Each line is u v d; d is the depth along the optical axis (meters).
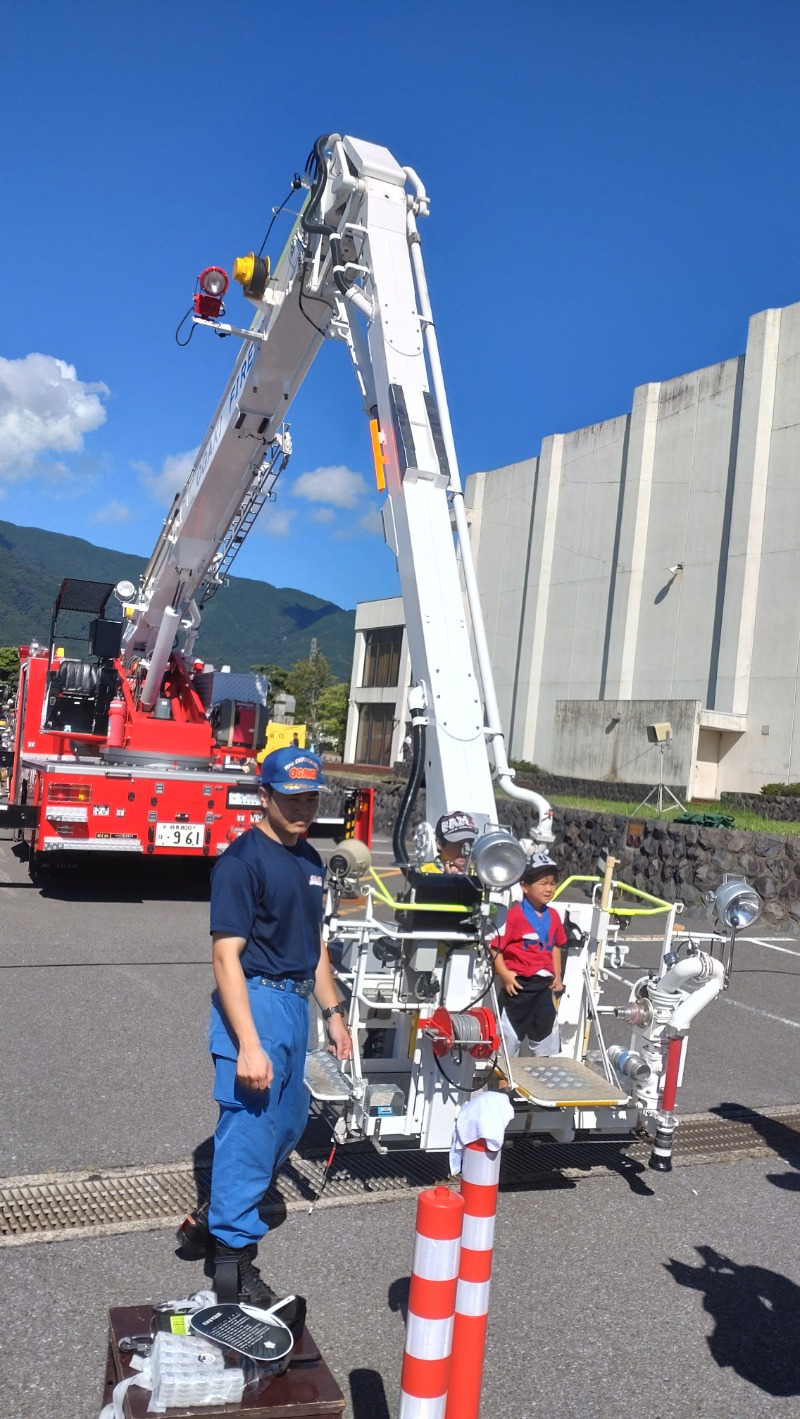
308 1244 4.07
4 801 13.62
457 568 5.40
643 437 29.16
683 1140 5.55
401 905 4.51
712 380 27.34
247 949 3.42
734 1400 3.28
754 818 19.39
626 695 29.00
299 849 3.59
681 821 15.32
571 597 31.72
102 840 10.94
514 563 34.47
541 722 32.44
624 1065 5.01
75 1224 4.05
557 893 5.28
